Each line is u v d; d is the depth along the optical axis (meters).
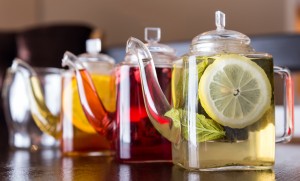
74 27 2.07
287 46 1.48
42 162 0.60
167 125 0.52
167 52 0.59
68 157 0.67
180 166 0.53
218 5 2.34
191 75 0.49
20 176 0.48
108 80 0.67
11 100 0.81
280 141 0.56
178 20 2.43
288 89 0.57
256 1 2.27
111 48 1.72
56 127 0.74
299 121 1.00
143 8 2.52
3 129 1.36
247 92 0.48
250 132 0.49
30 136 0.81
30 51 2.12
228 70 0.48
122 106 0.58
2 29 2.48
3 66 2.17
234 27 2.30
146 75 0.53
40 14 2.74
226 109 0.48
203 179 0.45
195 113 0.48
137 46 0.53
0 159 0.65
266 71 0.49
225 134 0.48
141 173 0.49
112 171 0.51
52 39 2.09
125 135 0.58
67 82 0.69
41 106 0.74
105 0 2.60
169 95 0.58
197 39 0.51
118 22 2.57
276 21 2.24
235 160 0.49
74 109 0.68
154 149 0.58
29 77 0.75
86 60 0.67
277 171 0.49
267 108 0.49
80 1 2.66
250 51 0.51
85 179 0.46
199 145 0.48
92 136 0.68
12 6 2.72
